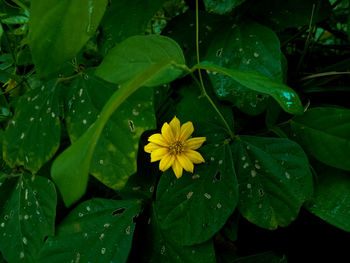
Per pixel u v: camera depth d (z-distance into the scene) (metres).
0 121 0.45
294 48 0.52
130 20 0.39
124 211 0.39
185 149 0.37
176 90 0.42
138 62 0.32
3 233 0.40
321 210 0.37
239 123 0.44
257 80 0.32
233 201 0.36
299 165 0.37
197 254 0.37
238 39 0.39
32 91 0.40
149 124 0.36
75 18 0.27
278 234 0.45
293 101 0.33
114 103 0.23
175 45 0.33
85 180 0.21
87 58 0.47
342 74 0.43
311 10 0.41
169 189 0.38
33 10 0.27
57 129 0.38
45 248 0.38
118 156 0.36
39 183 0.40
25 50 0.45
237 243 0.45
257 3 0.41
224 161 0.38
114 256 0.38
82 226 0.39
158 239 0.39
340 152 0.37
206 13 0.42
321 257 0.43
